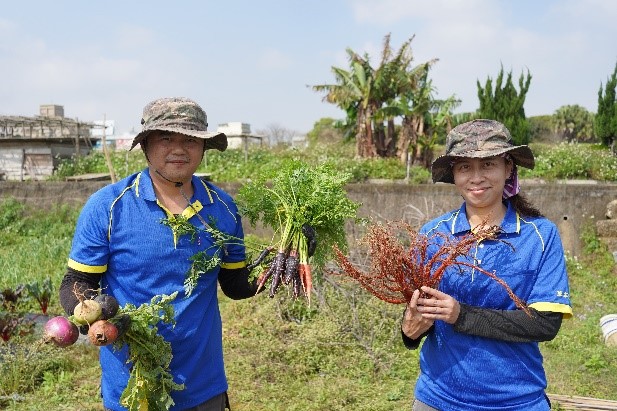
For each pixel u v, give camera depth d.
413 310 2.33
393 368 5.46
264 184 2.84
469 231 2.46
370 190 11.27
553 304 2.22
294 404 4.77
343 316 6.21
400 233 6.15
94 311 2.14
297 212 2.64
